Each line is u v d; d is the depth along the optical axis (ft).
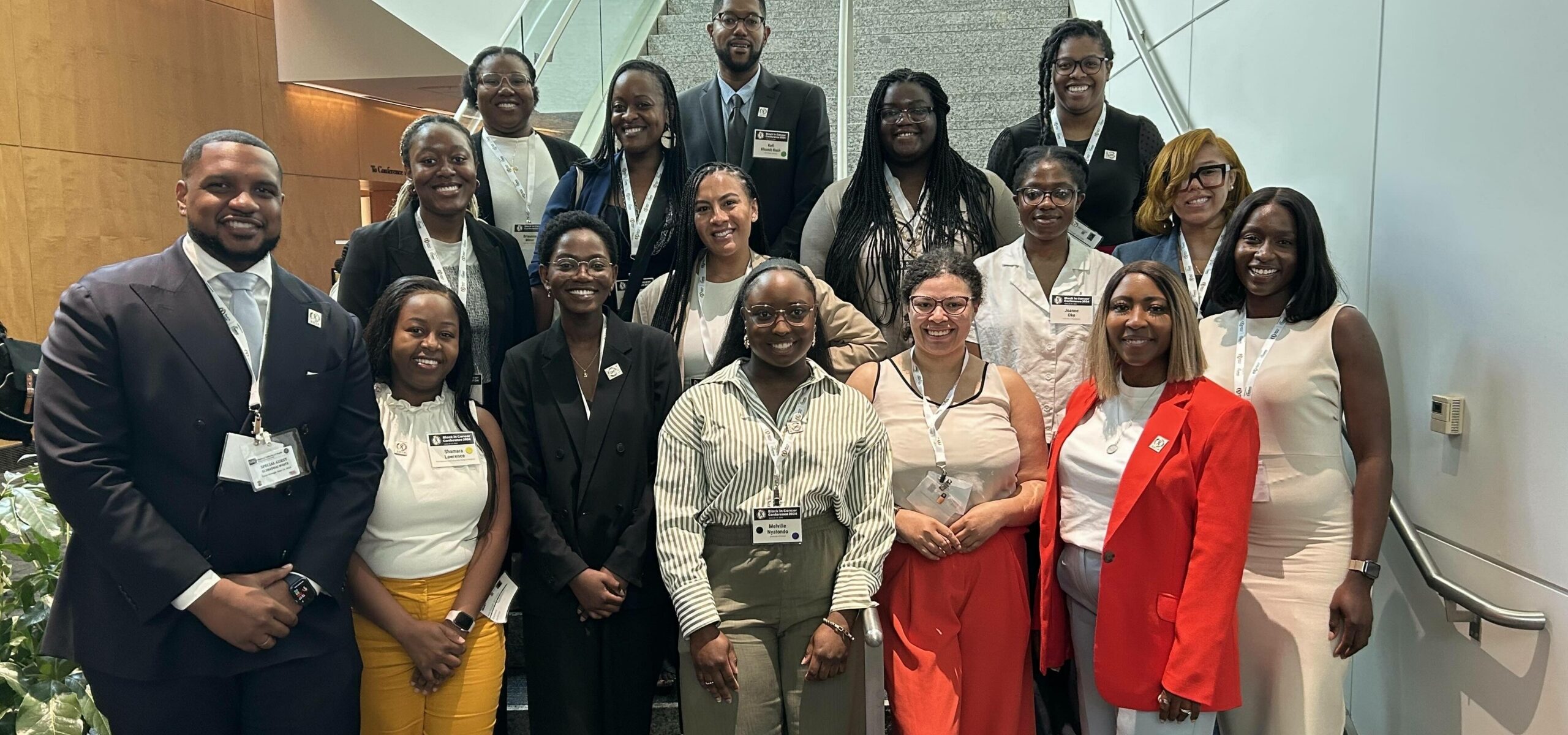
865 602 7.64
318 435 7.25
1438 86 8.34
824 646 7.60
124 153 25.05
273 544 6.99
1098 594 7.72
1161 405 7.77
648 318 10.32
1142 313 7.70
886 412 8.63
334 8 29.96
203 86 27.68
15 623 7.95
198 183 6.75
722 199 9.66
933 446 8.39
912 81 10.32
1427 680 8.67
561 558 8.19
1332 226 10.38
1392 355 9.12
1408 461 8.83
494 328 9.98
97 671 6.59
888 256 10.32
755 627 7.82
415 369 8.05
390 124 37.17
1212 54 14.23
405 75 30.04
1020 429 8.71
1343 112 10.12
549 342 8.83
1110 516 7.71
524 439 8.63
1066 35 12.01
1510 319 7.45
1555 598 7.02
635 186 11.32
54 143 23.12
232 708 7.03
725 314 9.86
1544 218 7.06
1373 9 9.50
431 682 7.67
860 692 7.92
